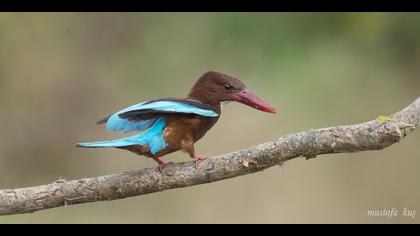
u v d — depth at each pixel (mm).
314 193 13812
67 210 13555
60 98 15711
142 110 6488
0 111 15359
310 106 14047
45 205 6422
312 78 13844
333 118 14000
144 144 6551
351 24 13688
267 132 14328
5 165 15500
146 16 15500
